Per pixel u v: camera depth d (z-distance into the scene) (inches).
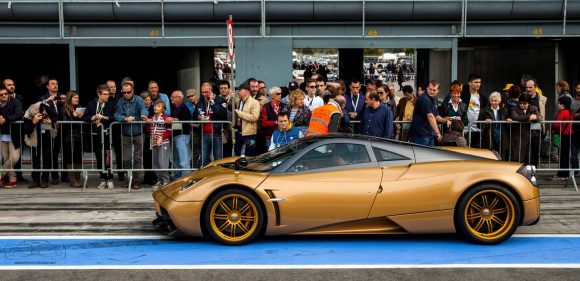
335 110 382.3
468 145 433.7
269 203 286.2
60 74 704.4
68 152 434.6
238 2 514.0
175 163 437.4
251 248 288.5
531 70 666.2
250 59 528.7
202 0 512.4
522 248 288.7
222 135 436.5
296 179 289.3
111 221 340.8
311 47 529.0
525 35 527.2
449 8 514.9
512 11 515.8
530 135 429.1
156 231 320.2
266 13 516.7
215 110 438.6
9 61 693.9
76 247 292.4
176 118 438.9
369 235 312.3
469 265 262.8
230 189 288.7
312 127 382.9
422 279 245.6
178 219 288.4
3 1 507.5
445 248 288.8
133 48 714.2
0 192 422.3
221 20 521.0
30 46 694.5
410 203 287.6
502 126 432.1
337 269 257.8
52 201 391.5
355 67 781.9
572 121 428.5
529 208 290.2
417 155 298.5
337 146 297.9
